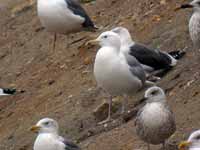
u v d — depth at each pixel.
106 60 15.85
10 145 17.61
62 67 20.39
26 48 22.44
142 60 17.34
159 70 17.61
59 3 19.98
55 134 14.13
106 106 16.95
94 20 21.88
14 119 18.97
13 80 21.00
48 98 19.11
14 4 25.33
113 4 22.34
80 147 15.34
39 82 20.25
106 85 16.14
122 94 16.47
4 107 19.88
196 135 12.48
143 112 13.74
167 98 16.38
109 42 15.93
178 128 14.93
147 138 13.89
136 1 21.75
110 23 21.38
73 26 20.39
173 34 19.06
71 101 18.25
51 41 22.00
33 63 21.42
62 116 17.69
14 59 22.16
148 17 20.59
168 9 20.48
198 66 17.11
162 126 13.61
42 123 14.06
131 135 15.41
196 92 16.06
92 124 16.75
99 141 15.66
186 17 19.58
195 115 15.19
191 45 18.22
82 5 23.03
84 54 20.42
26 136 17.72
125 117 16.33
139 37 19.75
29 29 23.36
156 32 19.59
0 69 21.95
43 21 20.34
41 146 13.97
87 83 18.80
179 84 16.72
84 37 21.30
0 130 18.80
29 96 19.78
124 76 15.96
